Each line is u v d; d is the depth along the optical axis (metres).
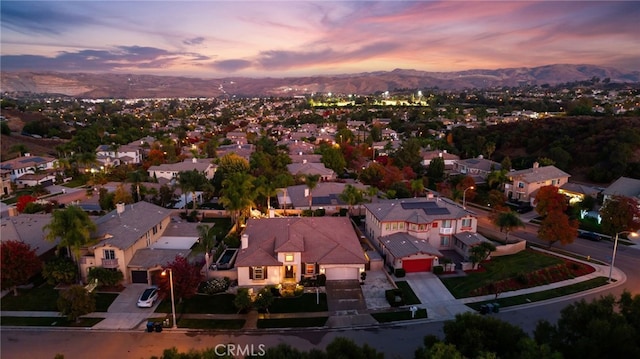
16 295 41.38
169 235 54.03
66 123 199.25
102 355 32.19
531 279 46.41
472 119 196.25
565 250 56.12
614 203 59.00
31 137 158.88
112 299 40.94
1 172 94.69
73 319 36.41
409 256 47.12
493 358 22.31
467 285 44.78
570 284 46.06
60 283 43.84
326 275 45.62
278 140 150.75
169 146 122.62
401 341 34.31
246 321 37.31
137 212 52.94
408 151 106.12
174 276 39.06
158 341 34.19
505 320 38.00
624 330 23.59
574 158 102.69
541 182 79.38
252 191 60.47
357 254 46.28
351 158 109.69
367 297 42.03
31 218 55.09
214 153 117.31
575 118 124.75
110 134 166.75
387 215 53.59
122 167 103.25
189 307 39.72
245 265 42.91
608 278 47.50
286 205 70.12
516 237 60.91
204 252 47.91
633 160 92.06
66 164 101.12
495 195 74.94
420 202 57.53
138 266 43.94
